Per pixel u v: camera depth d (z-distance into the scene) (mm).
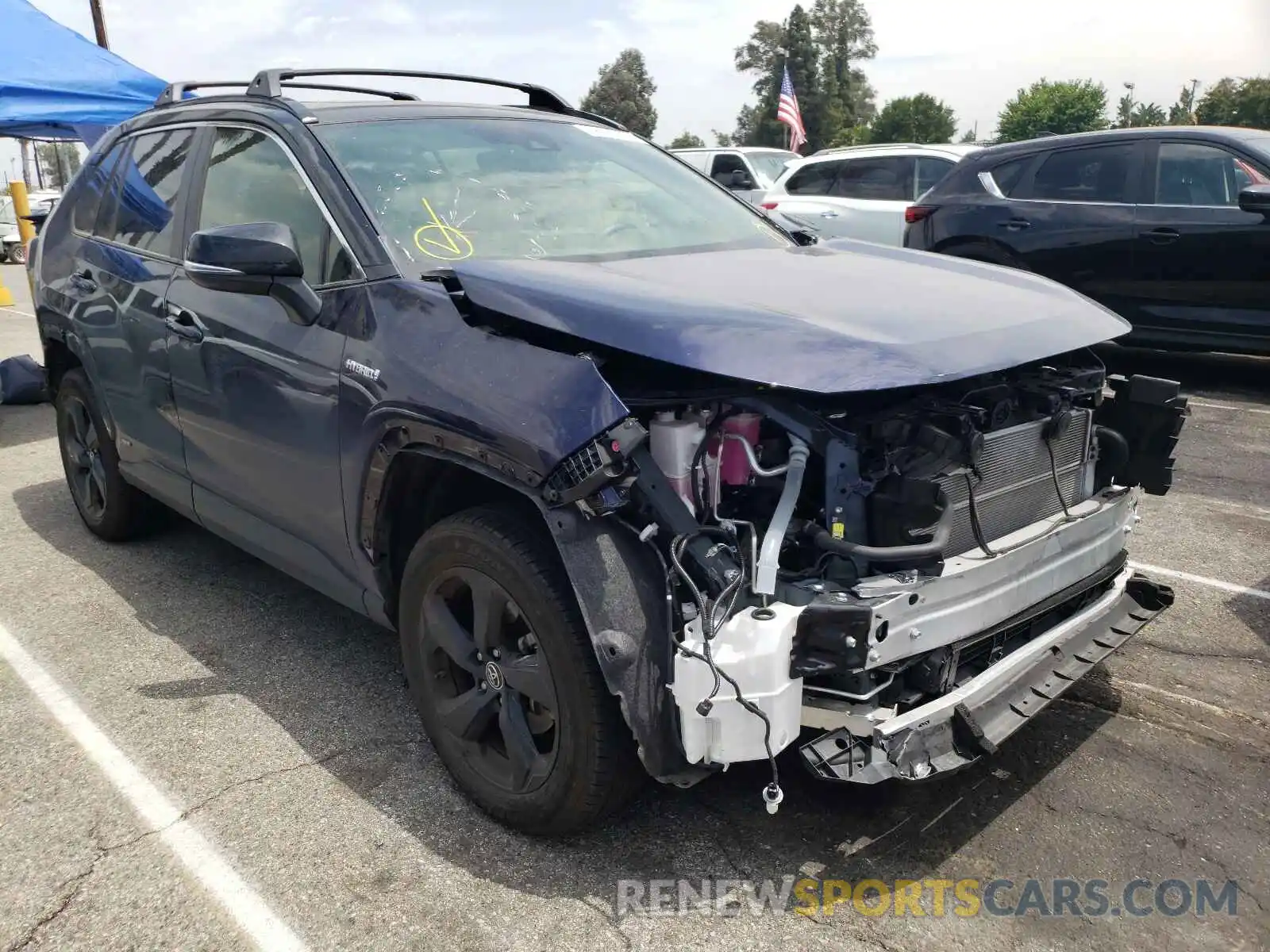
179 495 3980
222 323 3357
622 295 2510
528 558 2436
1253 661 3615
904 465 2396
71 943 2320
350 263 2973
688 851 2605
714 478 2434
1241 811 2775
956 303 2789
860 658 2180
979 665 2648
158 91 9625
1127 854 2600
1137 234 7578
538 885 2486
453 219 3145
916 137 83375
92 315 4273
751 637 2186
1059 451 2869
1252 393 7730
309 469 3062
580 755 2406
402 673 3594
